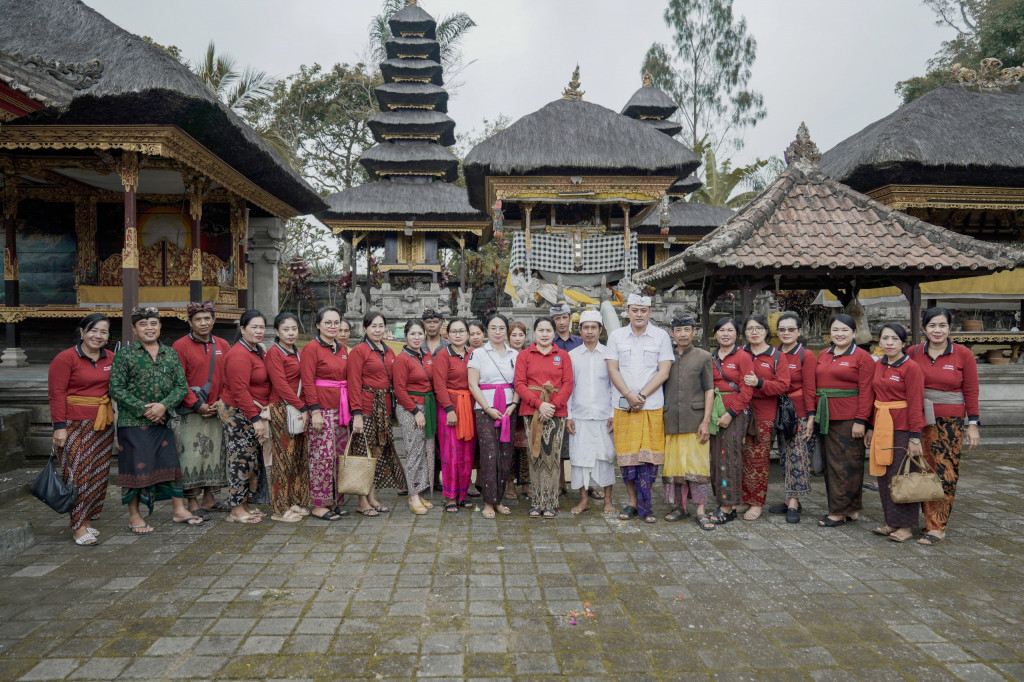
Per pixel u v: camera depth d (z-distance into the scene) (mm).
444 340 5930
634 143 12195
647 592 3611
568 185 12438
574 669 2781
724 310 20781
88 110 7777
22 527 4316
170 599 3502
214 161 9648
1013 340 9906
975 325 11430
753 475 5098
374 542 4504
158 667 2785
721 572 3926
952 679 2699
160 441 4680
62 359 4395
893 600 3510
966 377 4547
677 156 12023
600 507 5516
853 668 2785
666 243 22953
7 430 6492
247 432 4926
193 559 4145
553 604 3447
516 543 4480
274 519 5043
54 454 4344
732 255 6379
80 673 2734
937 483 4316
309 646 2979
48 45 7785
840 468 4844
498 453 5164
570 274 13477
